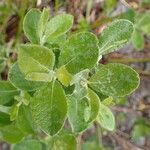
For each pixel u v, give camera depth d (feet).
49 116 0.34
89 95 0.36
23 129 0.42
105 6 0.79
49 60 0.33
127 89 0.34
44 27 0.39
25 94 0.41
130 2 0.78
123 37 0.37
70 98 0.36
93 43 0.33
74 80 0.35
